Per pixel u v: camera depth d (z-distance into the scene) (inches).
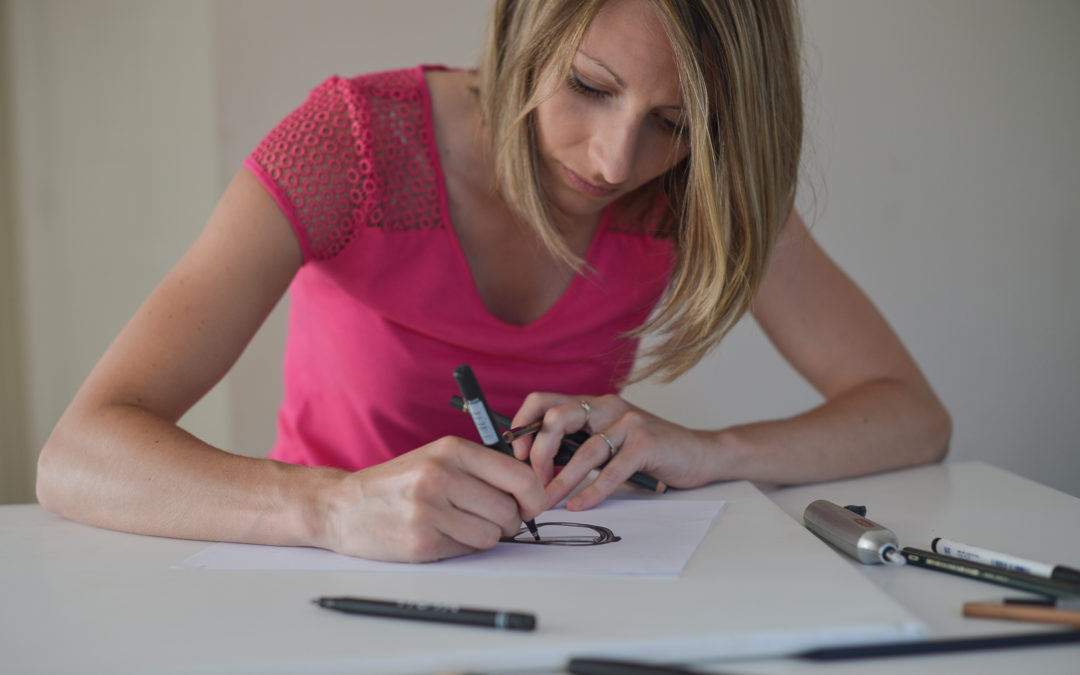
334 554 28.1
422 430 45.0
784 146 37.8
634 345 47.9
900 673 19.6
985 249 79.7
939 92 77.7
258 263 38.0
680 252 40.2
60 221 80.1
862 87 77.2
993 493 36.7
